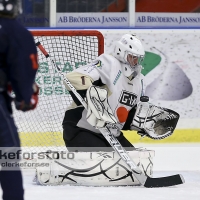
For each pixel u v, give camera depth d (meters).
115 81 12.81
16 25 8.38
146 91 18.16
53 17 18.75
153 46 18.09
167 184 11.99
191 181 13.09
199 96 18.31
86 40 15.97
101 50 15.23
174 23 19.27
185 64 18.20
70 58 16.31
